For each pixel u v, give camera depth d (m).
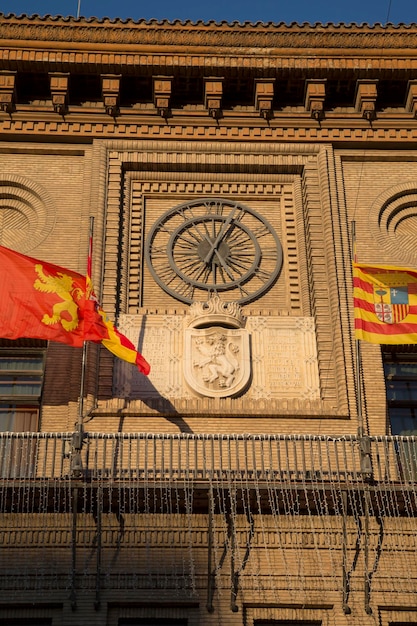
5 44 24.11
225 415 20.58
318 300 22.41
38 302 20.55
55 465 19.95
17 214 23.88
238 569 18.53
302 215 23.95
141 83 24.64
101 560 18.47
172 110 24.56
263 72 24.45
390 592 18.48
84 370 20.09
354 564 18.72
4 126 24.20
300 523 19.06
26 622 18.14
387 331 21.05
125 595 18.19
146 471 18.20
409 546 18.91
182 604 18.20
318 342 21.86
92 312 20.66
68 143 24.45
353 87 24.92
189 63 24.28
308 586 18.48
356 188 24.30
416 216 24.36
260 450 20.08
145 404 20.59
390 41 24.69
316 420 20.70
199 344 21.55
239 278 23.09
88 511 18.83
